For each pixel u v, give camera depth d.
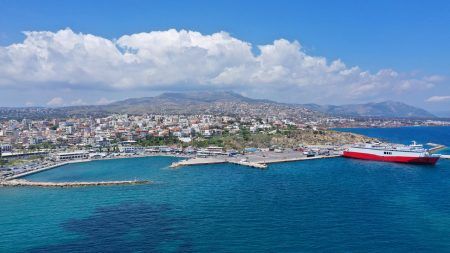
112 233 150.12
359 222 156.75
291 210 176.25
